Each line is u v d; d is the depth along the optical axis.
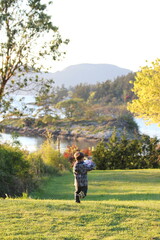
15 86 16.02
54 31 16.52
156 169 26.38
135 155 29.81
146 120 24.00
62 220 6.83
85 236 5.83
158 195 13.74
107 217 7.14
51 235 5.85
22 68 16.39
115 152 29.91
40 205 8.24
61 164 28.08
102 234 5.96
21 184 16.19
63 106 117.88
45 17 16.16
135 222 6.79
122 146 30.12
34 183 17.41
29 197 13.98
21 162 17.11
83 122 106.88
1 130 17.89
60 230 6.18
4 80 15.64
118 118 100.75
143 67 23.09
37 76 16.55
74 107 119.62
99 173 23.77
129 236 5.86
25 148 24.59
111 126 96.00
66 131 97.19
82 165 8.54
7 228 6.22
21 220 6.78
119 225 6.56
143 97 22.17
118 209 7.92
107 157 29.84
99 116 118.50
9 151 17.14
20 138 83.12
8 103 15.50
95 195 14.80
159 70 22.84
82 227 6.38
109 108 129.62
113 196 14.12
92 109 128.12
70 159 33.22
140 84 22.61
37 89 16.55
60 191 16.97
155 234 6.00
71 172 28.05
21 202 8.75
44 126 97.12
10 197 13.89
